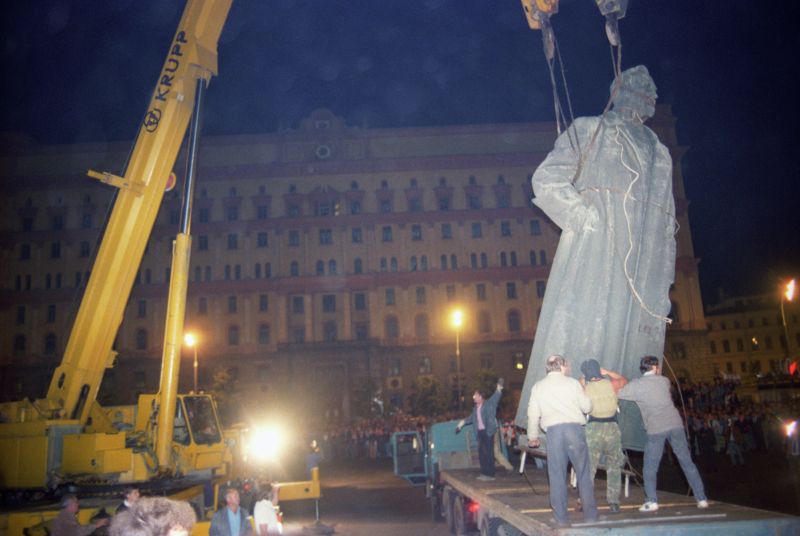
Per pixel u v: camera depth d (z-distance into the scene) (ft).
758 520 17.17
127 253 34.47
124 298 34.65
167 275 211.82
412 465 55.01
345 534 41.19
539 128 227.40
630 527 17.06
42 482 29.30
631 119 30.42
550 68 28.84
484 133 227.20
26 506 28.68
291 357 208.33
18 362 209.77
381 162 222.48
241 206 220.02
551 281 30.12
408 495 62.75
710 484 52.11
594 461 20.56
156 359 206.69
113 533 8.73
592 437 20.65
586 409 18.52
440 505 43.78
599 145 29.45
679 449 19.90
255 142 224.74
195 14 35.91
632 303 28.02
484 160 224.33
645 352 27.78
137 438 32.53
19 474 29.58
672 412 19.98
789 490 45.75
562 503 17.83
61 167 220.23
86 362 33.73
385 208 222.28
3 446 30.07
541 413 18.70
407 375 209.77
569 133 30.12
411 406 188.55
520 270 215.51
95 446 29.30
